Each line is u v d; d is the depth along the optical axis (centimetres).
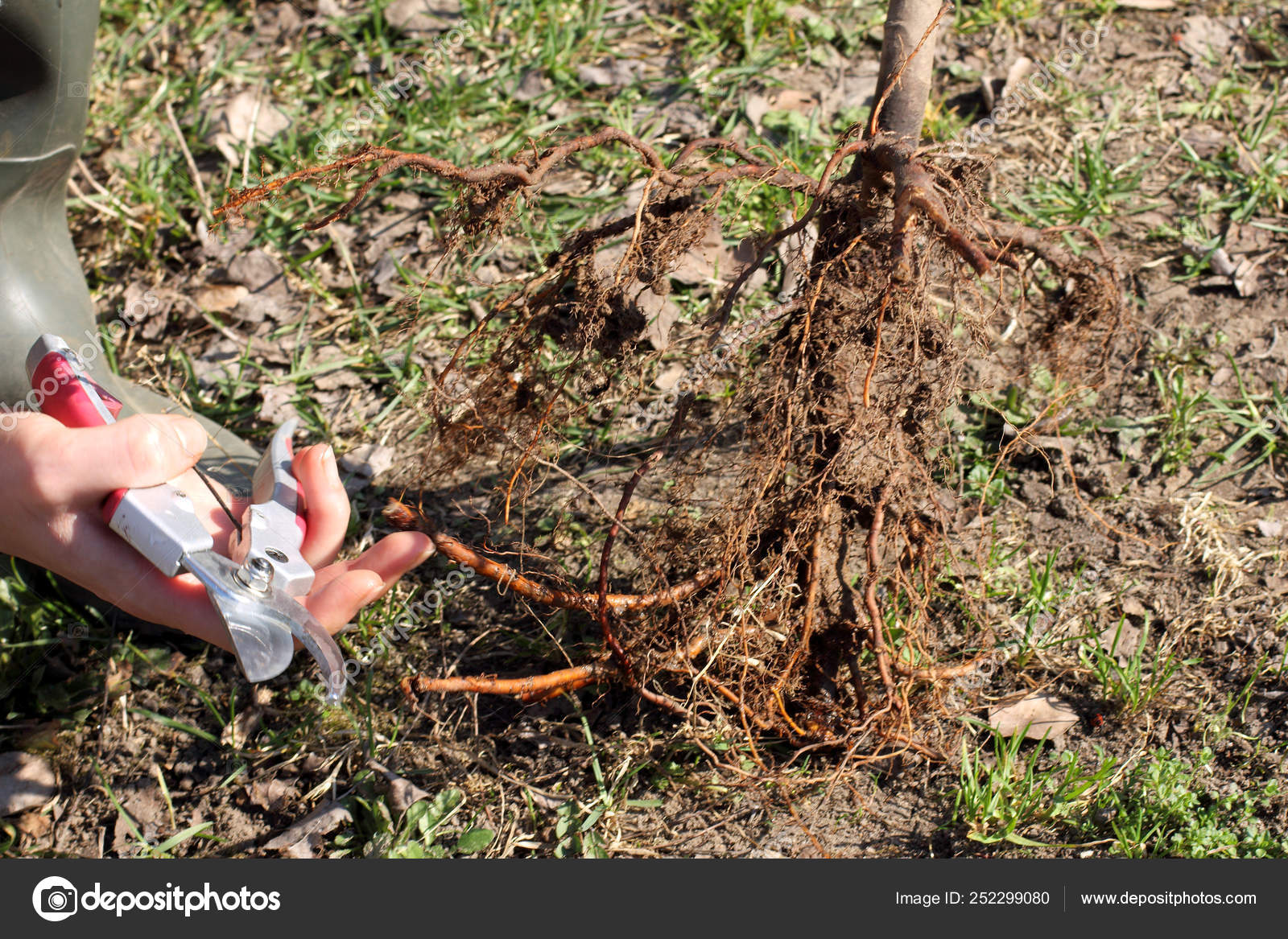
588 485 278
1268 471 271
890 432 181
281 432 217
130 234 350
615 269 202
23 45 214
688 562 225
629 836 212
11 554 211
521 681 216
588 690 235
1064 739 220
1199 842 197
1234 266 313
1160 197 340
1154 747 216
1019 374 247
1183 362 293
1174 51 390
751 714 210
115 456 187
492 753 227
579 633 246
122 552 198
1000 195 336
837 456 192
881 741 210
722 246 312
